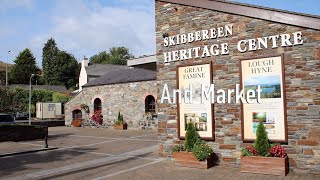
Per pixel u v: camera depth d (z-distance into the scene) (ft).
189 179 28.60
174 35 37.04
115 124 81.30
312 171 28.50
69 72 237.45
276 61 30.35
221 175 29.30
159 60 38.29
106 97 86.53
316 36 28.71
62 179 31.04
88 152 46.44
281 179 26.86
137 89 78.48
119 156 42.14
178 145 35.78
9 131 61.67
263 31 31.24
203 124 34.58
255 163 29.27
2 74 237.86
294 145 29.37
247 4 31.89
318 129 28.45
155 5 38.75
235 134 32.65
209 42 34.53
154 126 74.69
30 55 243.40
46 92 155.12
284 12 30.04
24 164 38.78
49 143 57.52
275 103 30.30
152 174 31.17
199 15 35.24
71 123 97.76
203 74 34.76
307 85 29.01
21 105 126.82
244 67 32.07
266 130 30.55
